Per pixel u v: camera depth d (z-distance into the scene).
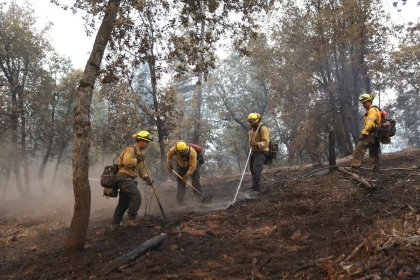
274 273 3.78
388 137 7.08
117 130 18.33
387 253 3.71
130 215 6.15
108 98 17.12
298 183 7.68
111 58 6.66
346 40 17.47
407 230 4.12
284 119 20.27
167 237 5.21
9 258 5.96
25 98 17.33
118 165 6.27
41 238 7.05
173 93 17.11
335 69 20.02
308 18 18.61
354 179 6.78
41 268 4.93
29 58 17.25
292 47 19.88
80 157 5.27
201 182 12.23
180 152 7.60
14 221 9.48
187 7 7.09
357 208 5.40
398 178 6.53
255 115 7.93
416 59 17.39
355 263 3.62
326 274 3.59
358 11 17.25
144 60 6.93
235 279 3.78
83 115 5.33
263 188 8.14
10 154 18.00
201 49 7.48
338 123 20.28
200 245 4.89
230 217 5.96
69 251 5.19
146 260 4.54
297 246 4.40
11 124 16.70
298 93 19.67
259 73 20.44
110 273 4.39
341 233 4.55
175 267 4.30
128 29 6.34
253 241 4.73
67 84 18.50
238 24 7.65
